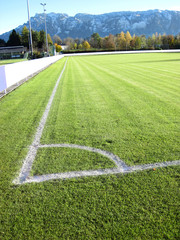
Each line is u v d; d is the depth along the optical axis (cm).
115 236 176
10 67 883
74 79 1102
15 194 230
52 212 203
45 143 355
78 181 249
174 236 175
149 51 5803
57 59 3631
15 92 816
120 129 407
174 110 525
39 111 546
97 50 7181
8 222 194
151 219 193
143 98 652
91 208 206
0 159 307
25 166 286
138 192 227
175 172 262
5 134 400
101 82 973
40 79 1166
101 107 564
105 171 268
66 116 497
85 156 307
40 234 180
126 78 1080
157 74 1209
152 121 449
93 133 391
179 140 353
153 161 289
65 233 180
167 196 220
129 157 301
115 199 217
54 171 271
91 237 176
